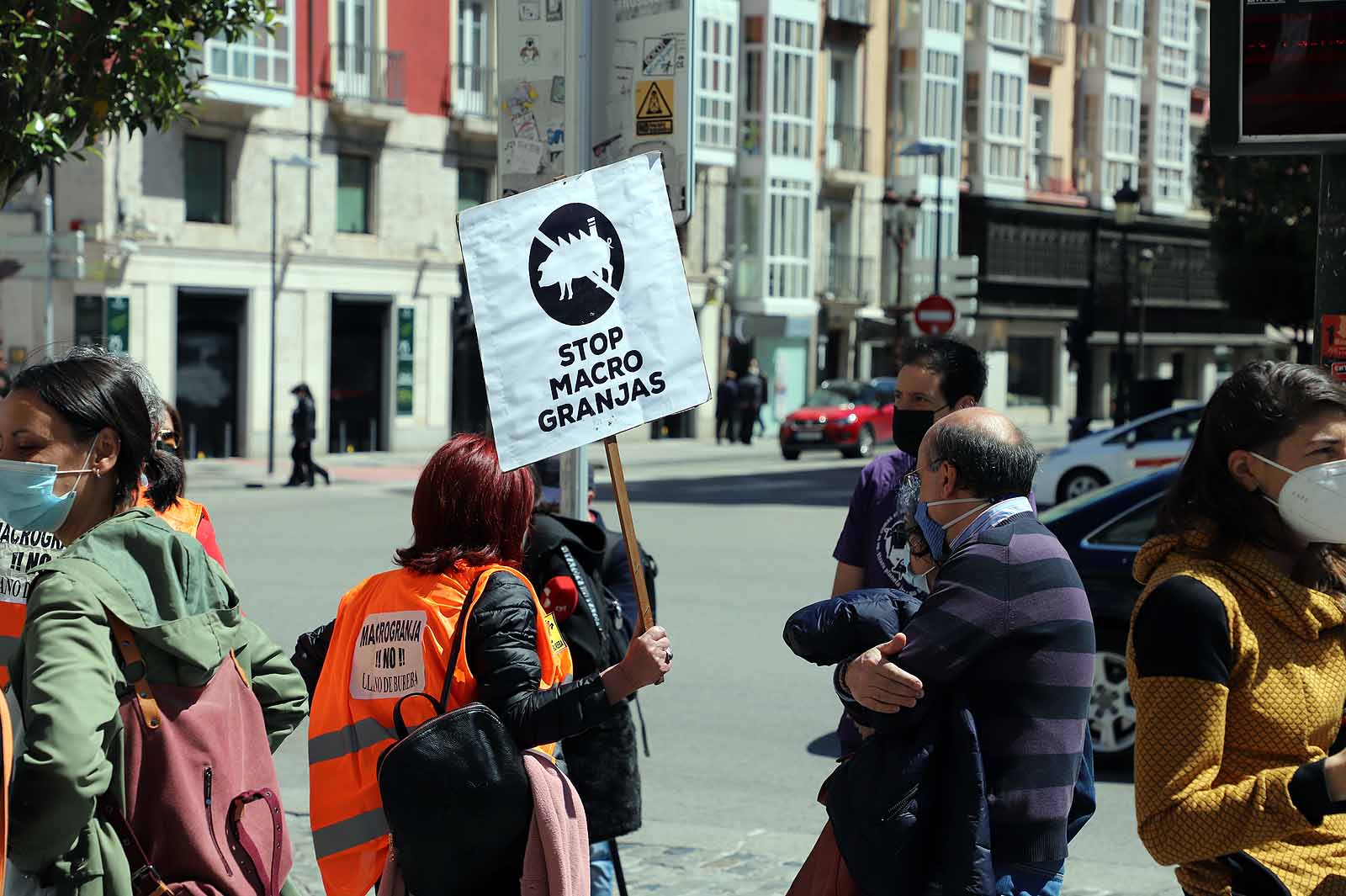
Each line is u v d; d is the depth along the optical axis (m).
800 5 87.25
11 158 14.66
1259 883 5.81
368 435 70.44
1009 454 6.80
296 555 33.06
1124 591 16.09
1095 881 12.59
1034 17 104.44
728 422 81.19
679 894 12.07
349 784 7.39
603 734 9.83
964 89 100.50
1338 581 6.00
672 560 32.59
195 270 62.56
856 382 73.81
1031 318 104.19
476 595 7.23
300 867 12.59
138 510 6.38
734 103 83.88
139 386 6.60
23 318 60.47
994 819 6.38
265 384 65.31
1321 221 9.20
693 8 11.09
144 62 15.55
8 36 14.02
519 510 7.54
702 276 84.00
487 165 74.31
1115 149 111.56
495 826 6.83
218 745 6.21
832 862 6.86
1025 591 6.48
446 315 72.88
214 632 6.25
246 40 62.59
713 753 16.95
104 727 5.85
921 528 7.20
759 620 25.09
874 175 94.69
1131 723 16.05
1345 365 9.09
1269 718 5.77
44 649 5.76
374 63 68.81
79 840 5.83
